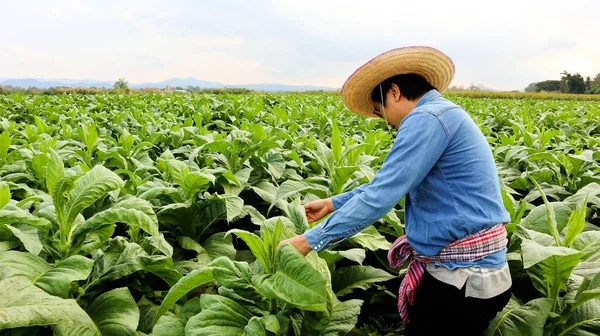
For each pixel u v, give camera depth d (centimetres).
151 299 274
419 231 225
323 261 247
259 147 445
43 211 250
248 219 432
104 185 231
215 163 468
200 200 346
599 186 356
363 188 252
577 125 955
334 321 236
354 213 202
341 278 308
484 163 212
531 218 316
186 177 312
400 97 236
